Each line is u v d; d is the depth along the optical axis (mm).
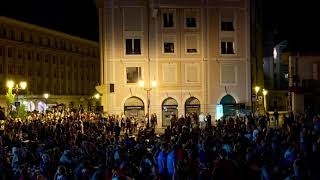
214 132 30281
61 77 108312
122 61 65562
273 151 21328
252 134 28625
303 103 66000
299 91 65750
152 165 19562
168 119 65938
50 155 22547
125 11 65688
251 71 69188
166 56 66000
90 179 17391
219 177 17031
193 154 20922
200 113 63125
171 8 65812
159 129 61094
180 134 29062
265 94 82312
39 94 98562
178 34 66188
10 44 90562
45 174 20203
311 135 25156
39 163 22422
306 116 47125
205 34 66438
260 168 18406
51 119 54750
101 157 22578
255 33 77125
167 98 65938
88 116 55781
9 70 90625
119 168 17453
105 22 65625
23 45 94375
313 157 19578
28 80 96312
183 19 66375
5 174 19328
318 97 66000
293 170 17422
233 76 66812
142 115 65625
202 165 19391
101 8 69188
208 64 66375
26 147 27594
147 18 66000
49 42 104000
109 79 65562
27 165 20234
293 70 67812
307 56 67562
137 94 65562
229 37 66812
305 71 67625
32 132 39000
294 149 20188
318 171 18578
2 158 21828
